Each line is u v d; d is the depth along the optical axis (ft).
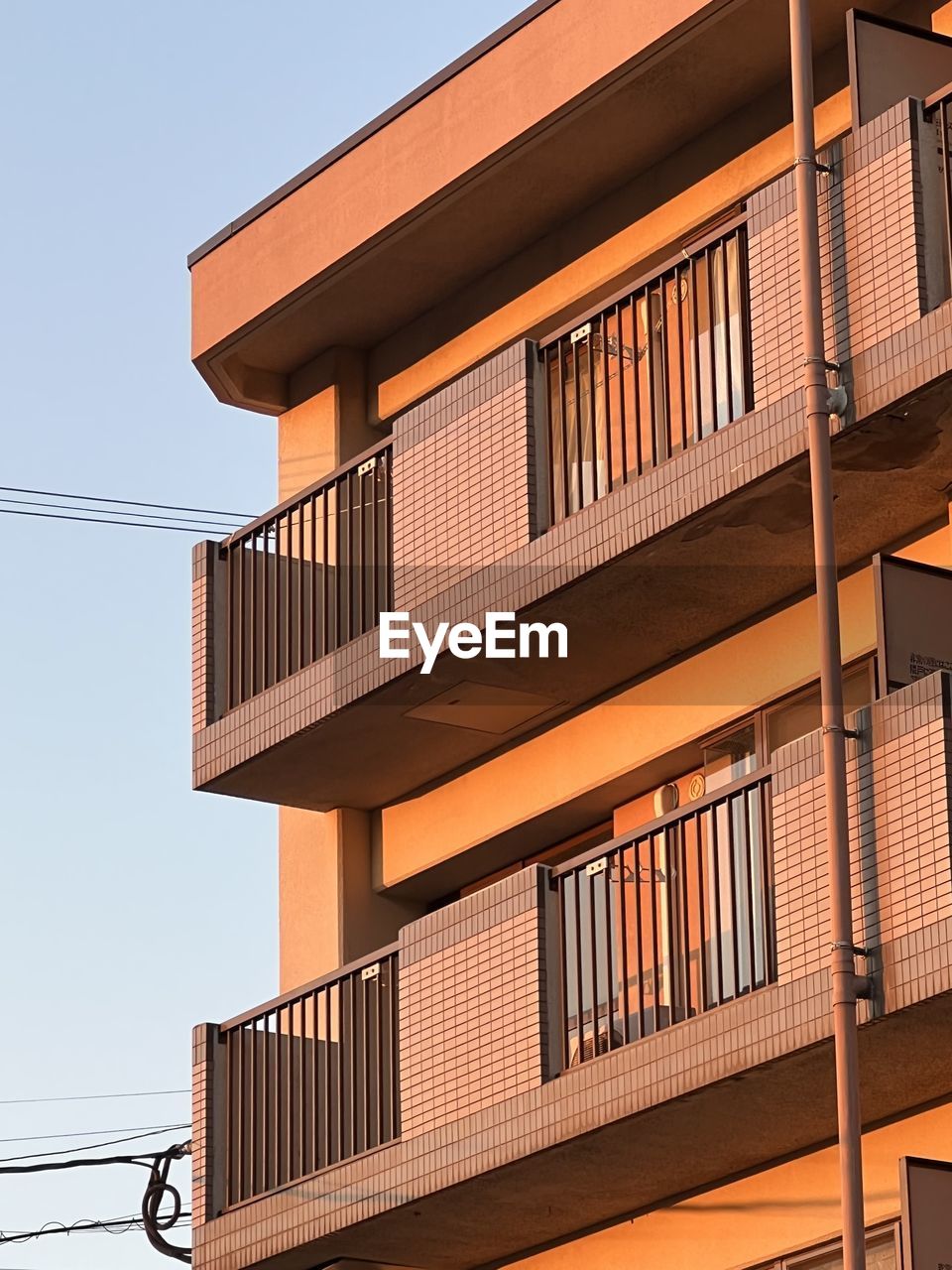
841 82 56.80
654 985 51.11
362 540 61.31
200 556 65.31
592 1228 57.31
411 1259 59.06
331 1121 58.39
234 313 67.97
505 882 54.60
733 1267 54.03
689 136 60.08
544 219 63.05
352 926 65.00
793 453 50.14
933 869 45.34
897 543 53.72
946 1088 50.08
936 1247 45.32
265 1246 57.98
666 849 51.52
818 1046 47.03
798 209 50.03
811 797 48.01
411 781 64.44
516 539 56.44
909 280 48.47
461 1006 54.85
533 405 57.26
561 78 59.41
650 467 54.75
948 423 48.98
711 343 53.21
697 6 56.13
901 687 48.39
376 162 64.39
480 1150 53.47
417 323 67.05
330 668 60.49
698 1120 51.11
